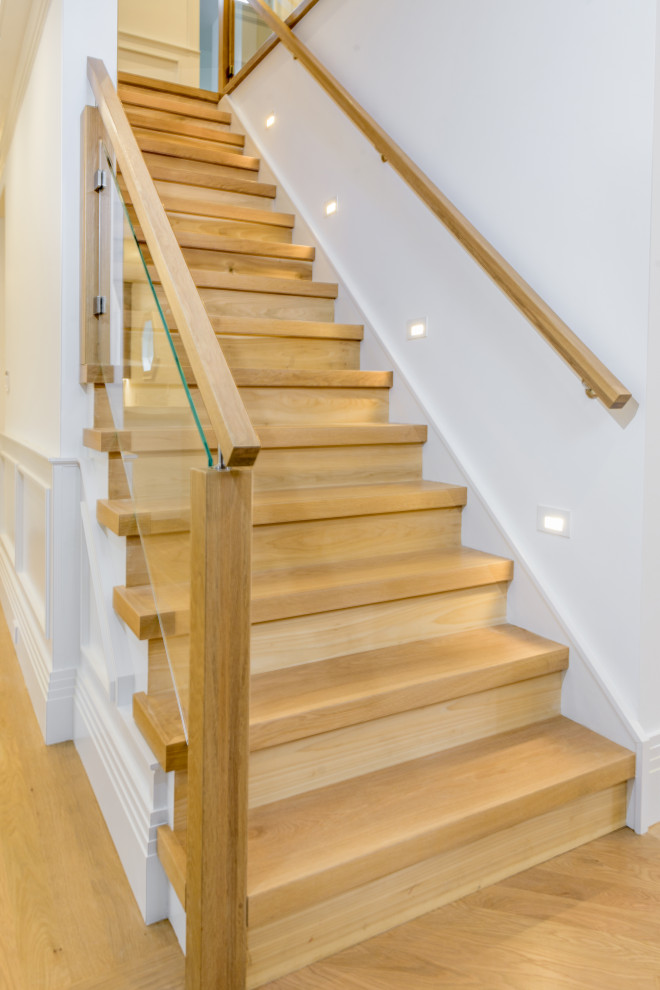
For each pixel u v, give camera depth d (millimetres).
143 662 1714
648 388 1789
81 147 2184
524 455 2180
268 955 1306
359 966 1351
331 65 3318
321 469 2395
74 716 2287
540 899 1547
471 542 2387
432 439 2582
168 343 1390
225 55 4730
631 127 1799
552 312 1948
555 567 2070
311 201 3518
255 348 2775
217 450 1162
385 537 2262
